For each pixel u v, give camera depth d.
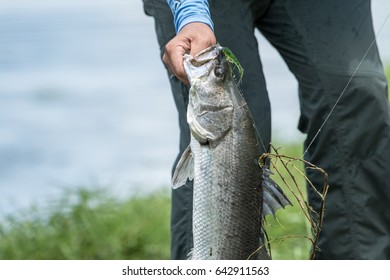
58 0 22.73
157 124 12.01
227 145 3.87
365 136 4.64
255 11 4.76
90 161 10.58
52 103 13.47
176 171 4.01
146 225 7.11
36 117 12.70
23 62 16.16
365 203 4.67
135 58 16.14
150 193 7.85
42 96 13.83
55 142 11.48
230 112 3.87
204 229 3.90
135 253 6.95
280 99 12.28
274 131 8.96
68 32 18.78
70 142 11.41
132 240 7.00
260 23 4.89
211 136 3.86
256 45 4.70
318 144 4.73
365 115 4.62
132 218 7.23
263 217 4.05
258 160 3.95
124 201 7.63
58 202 7.42
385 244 4.68
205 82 3.86
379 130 4.64
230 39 4.61
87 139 11.54
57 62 16.08
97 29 18.94
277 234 6.32
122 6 21.58
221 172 3.88
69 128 12.05
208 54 3.91
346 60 4.63
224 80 3.88
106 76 14.90
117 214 7.29
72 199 7.47
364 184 4.66
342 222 4.70
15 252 6.96
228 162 3.88
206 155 3.87
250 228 3.94
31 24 19.72
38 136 11.77
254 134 3.93
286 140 8.60
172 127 11.84
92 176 9.49
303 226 6.38
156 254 6.93
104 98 13.51
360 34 4.68
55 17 20.50
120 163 10.41
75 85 14.38
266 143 4.60
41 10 21.56
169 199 7.65
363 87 4.60
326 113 4.66
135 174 9.85
